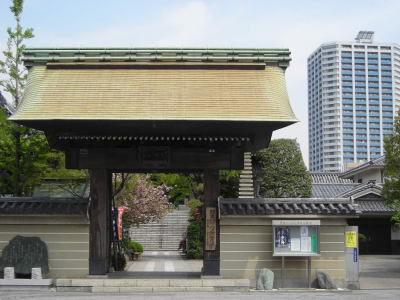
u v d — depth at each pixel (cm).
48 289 1502
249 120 1428
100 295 1414
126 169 1625
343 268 1589
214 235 1559
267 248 1578
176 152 1570
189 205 3588
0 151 1933
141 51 1605
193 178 4228
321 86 12094
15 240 1545
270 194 3534
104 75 1587
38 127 1486
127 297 1370
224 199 1584
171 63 1605
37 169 1938
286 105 1527
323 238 1596
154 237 4266
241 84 1569
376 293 1509
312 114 12681
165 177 4284
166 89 1542
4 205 1569
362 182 4584
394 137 2306
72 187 2153
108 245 1686
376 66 11906
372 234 3712
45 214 1554
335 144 11762
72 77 1580
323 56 12069
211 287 1515
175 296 1392
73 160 1568
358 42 11956
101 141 1569
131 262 2744
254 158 3634
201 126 1462
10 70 1944
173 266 2455
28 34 1966
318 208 1576
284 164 3572
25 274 1563
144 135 1529
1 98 2411
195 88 1548
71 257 1562
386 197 2342
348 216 1574
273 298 1367
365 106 11838
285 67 1633
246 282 1525
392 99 11862
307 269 1580
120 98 1509
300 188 3556
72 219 1562
